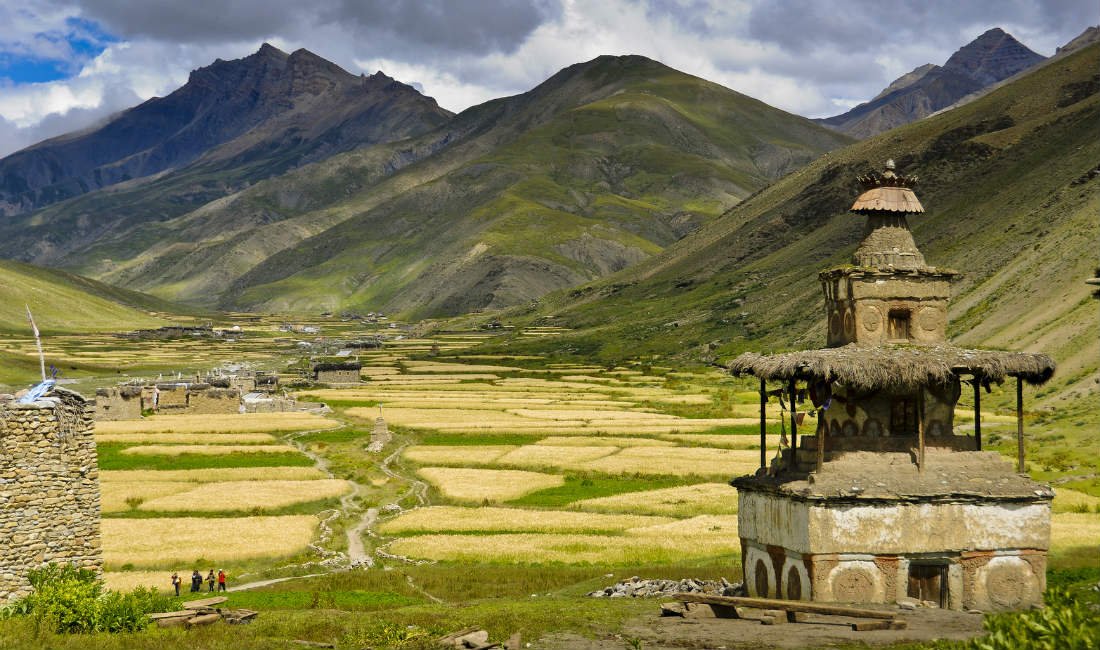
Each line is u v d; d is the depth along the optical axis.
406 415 166.88
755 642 33.47
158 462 121.31
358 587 59.03
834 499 36.72
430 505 96.31
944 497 37.03
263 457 125.94
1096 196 188.25
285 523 86.12
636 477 108.25
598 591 50.28
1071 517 68.94
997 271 187.88
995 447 101.81
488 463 118.06
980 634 32.75
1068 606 23.20
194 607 43.28
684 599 38.84
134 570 69.94
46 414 39.38
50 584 38.53
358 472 115.81
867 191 40.81
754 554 40.94
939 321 40.03
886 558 36.84
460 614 42.34
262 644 36.31
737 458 118.12
